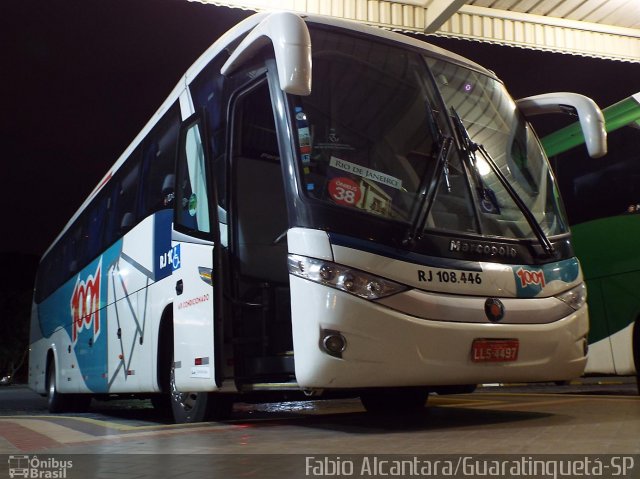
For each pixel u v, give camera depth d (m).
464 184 5.34
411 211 4.95
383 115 5.36
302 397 6.21
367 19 11.43
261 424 5.69
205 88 6.41
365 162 5.05
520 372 4.93
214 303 5.34
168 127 7.30
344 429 5.07
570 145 8.77
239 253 5.68
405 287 4.60
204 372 5.50
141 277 7.54
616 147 8.09
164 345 6.79
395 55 5.77
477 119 5.88
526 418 5.47
